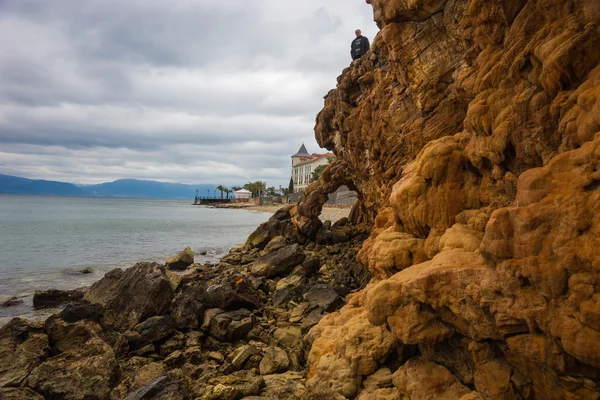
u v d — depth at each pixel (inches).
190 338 477.1
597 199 162.7
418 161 350.0
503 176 273.0
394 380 252.8
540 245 177.8
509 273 189.0
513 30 268.4
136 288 520.7
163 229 2415.1
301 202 1226.6
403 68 502.0
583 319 157.6
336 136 1062.4
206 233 2225.6
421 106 490.0
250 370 391.9
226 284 579.2
